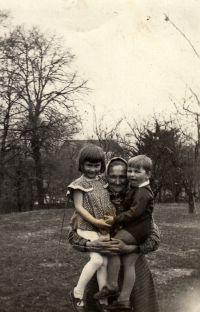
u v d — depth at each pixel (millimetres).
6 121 6602
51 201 8328
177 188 10352
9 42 6156
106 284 2119
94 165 2207
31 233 4043
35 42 5984
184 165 7859
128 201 2139
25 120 6742
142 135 8078
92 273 2049
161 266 3404
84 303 2105
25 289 2586
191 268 3246
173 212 7449
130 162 2158
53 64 6457
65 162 7977
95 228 2154
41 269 2939
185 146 7973
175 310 2492
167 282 2949
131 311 2215
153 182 8141
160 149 7945
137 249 2125
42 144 7258
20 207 7562
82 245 2096
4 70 6457
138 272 2293
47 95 6766
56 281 2756
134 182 2146
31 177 7527
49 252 3354
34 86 6723
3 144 6668
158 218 6633
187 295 2676
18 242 3576
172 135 7754
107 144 7906
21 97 6656
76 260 3250
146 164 2145
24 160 7188
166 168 8125
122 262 2209
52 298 2506
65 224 4797
